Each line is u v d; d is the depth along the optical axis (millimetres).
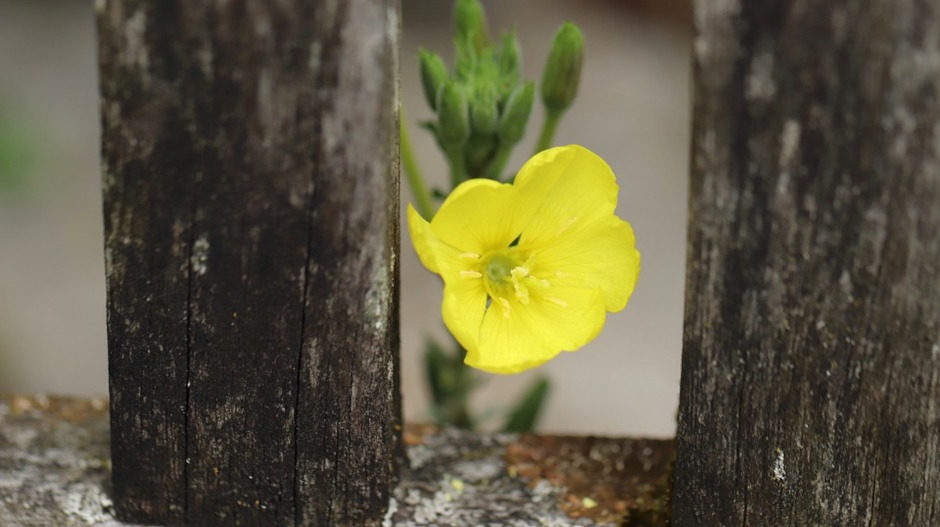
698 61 430
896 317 443
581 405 785
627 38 1098
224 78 437
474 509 479
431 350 576
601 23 1104
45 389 772
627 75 1061
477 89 518
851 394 450
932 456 453
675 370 815
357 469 468
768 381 451
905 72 426
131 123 441
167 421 466
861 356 447
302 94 438
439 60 516
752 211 438
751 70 429
